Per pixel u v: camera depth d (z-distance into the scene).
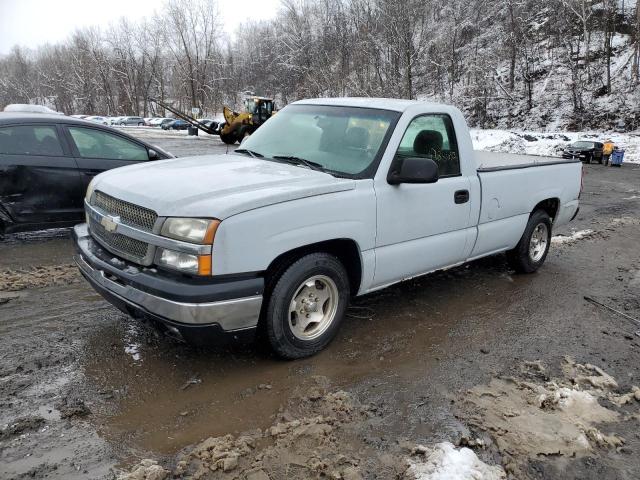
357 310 4.64
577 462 2.75
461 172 4.60
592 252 7.42
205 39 80.62
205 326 2.99
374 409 3.10
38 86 105.81
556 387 3.46
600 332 4.51
